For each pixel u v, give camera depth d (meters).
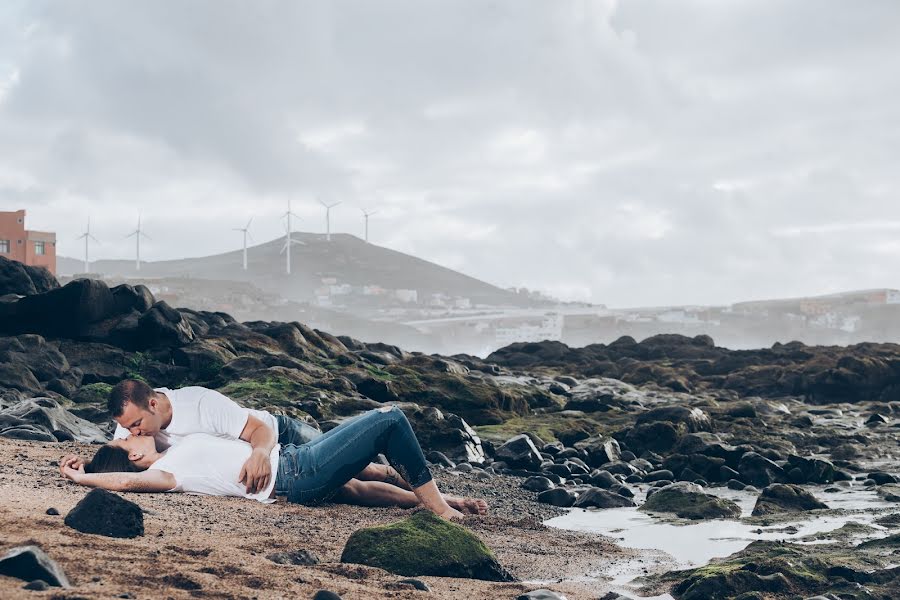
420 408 13.38
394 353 22.23
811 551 6.58
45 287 19.27
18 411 10.61
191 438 6.31
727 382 25.75
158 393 6.32
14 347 14.91
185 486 6.20
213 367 15.69
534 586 5.01
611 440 14.05
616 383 22.11
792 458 11.85
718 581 5.23
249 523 5.69
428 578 4.86
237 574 4.18
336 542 5.48
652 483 11.53
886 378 24.30
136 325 16.27
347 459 6.48
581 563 6.23
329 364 17.14
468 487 10.09
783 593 5.23
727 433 15.92
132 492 6.02
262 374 15.10
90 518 4.62
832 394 24.23
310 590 4.07
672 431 14.46
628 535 7.73
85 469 6.20
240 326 18.17
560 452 13.59
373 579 4.59
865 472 12.75
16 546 4.05
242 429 6.42
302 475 6.39
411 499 7.00
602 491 9.54
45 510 4.97
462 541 5.18
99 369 15.44
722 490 11.23
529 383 20.86
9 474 6.38
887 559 6.28
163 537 4.89
